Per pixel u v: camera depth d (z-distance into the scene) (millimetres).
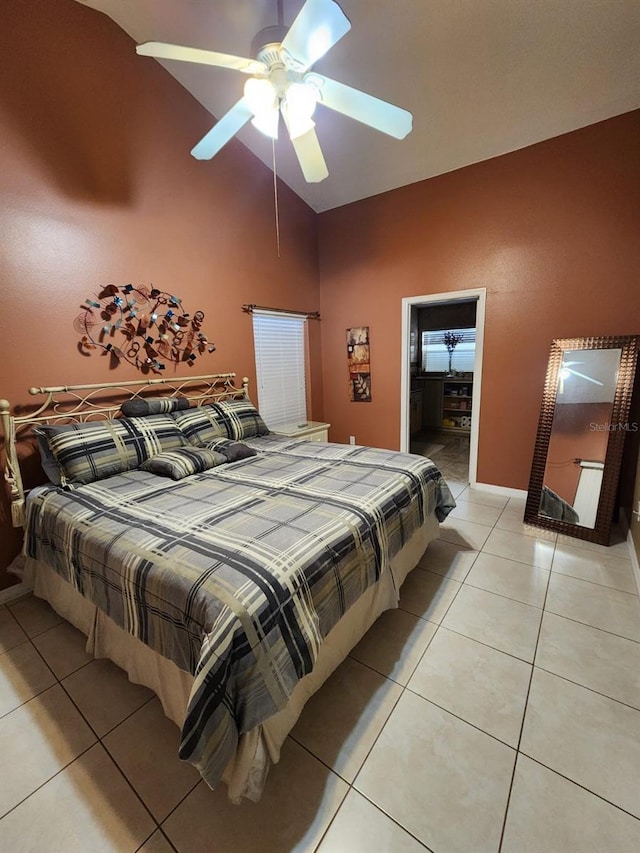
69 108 2295
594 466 2680
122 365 2684
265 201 3666
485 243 3291
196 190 3061
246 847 1072
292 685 1159
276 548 1349
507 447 3482
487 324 3387
